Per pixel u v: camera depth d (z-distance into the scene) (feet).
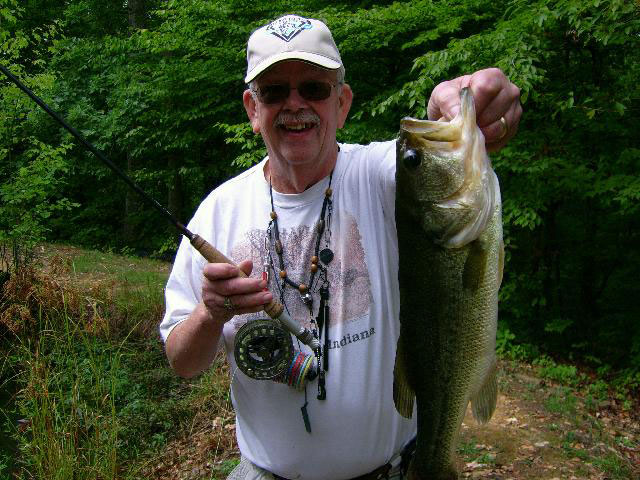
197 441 8.64
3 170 14.56
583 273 13.51
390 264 3.25
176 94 18.99
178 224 3.19
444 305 2.89
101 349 10.04
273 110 3.16
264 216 3.40
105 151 24.61
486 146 2.96
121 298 12.92
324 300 3.22
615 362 12.12
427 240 2.89
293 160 3.16
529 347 12.49
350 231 3.25
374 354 3.16
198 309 3.17
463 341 2.91
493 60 10.27
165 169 24.70
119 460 7.97
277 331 3.14
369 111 13.42
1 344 10.12
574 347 12.75
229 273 2.77
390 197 3.26
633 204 10.80
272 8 16.22
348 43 12.99
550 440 8.48
